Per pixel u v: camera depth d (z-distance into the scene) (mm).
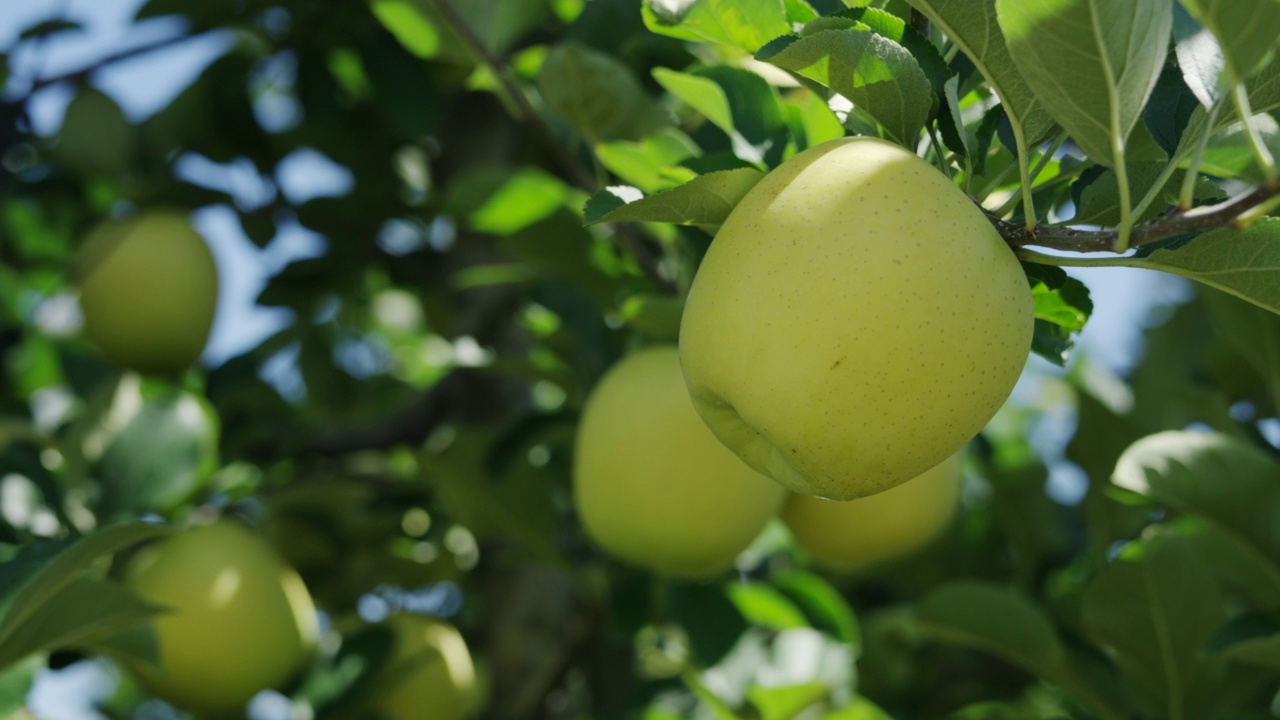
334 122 1239
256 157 1230
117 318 1161
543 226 1008
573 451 1127
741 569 1144
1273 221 715
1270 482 917
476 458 1093
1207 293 964
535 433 1062
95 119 1205
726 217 788
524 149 1259
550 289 1112
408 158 1319
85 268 1169
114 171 1214
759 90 890
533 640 1157
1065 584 1074
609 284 1022
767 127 890
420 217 1252
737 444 786
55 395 1241
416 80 1171
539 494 1088
